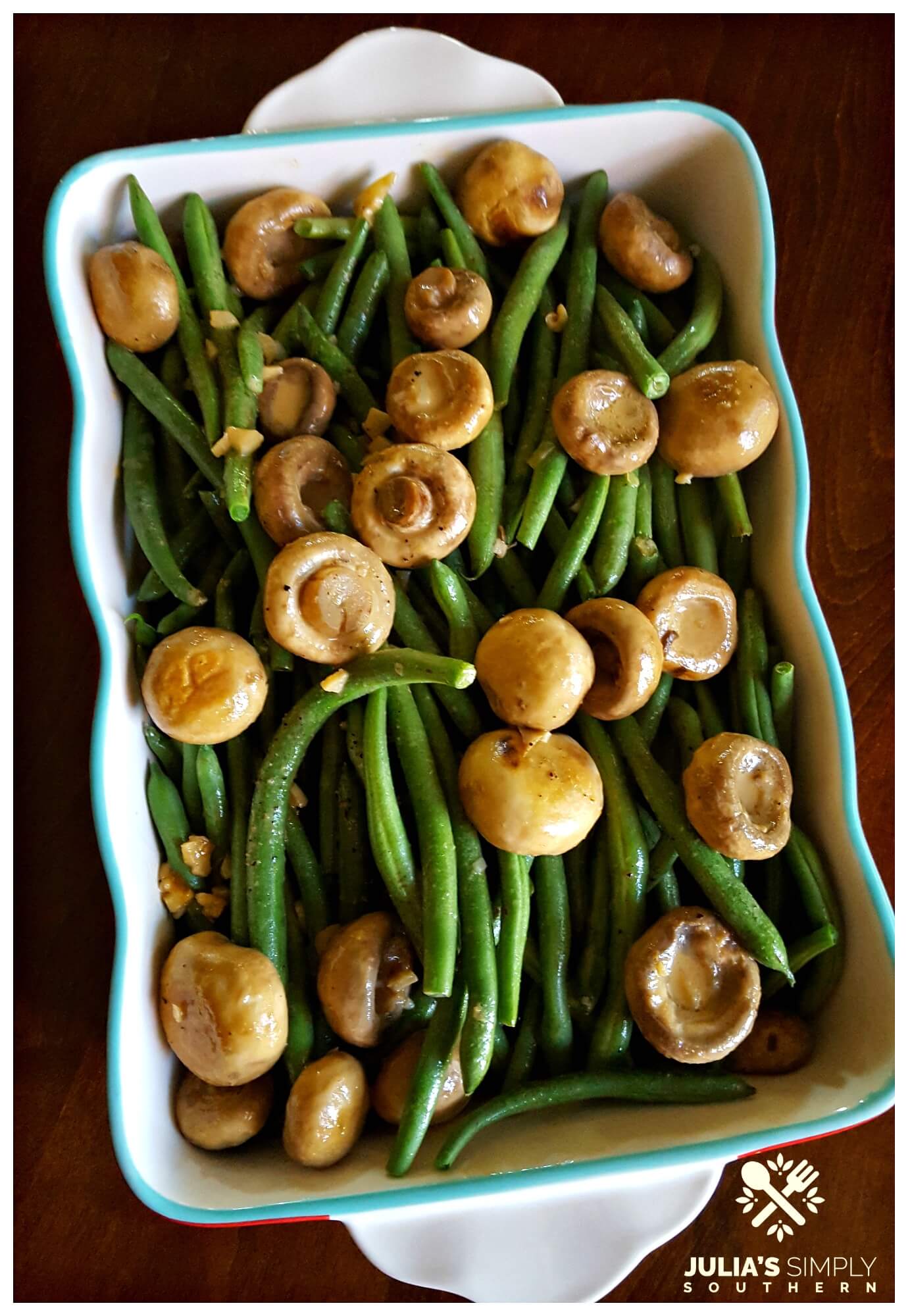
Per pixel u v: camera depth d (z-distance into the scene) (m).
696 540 0.42
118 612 0.39
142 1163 0.35
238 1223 0.34
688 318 0.44
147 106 0.45
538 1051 0.39
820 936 0.39
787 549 0.41
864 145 0.47
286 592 0.36
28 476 0.45
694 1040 0.37
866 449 0.47
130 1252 0.43
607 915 0.39
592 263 0.43
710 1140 0.36
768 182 0.47
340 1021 0.37
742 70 0.47
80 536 0.38
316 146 0.41
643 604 0.40
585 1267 0.38
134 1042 0.36
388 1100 0.37
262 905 0.37
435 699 0.39
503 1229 0.38
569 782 0.37
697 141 0.42
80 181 0.39
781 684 0.41
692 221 0.44
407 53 0.42
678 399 0.41
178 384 0.41
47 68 0.45
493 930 0.37
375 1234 0.38
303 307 0.41
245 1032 0.36
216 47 0.46
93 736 0.37
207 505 0.39
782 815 0.39
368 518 0.38
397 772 0.39
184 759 0.39
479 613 0.40
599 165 0.43
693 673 0.40
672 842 0.39
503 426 0.42
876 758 0.46
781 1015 0.40
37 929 0.44
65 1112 0.43
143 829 0.39
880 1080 0.37
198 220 0.41
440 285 0.40
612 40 0.46
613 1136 0.37
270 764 0.38
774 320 0.45
